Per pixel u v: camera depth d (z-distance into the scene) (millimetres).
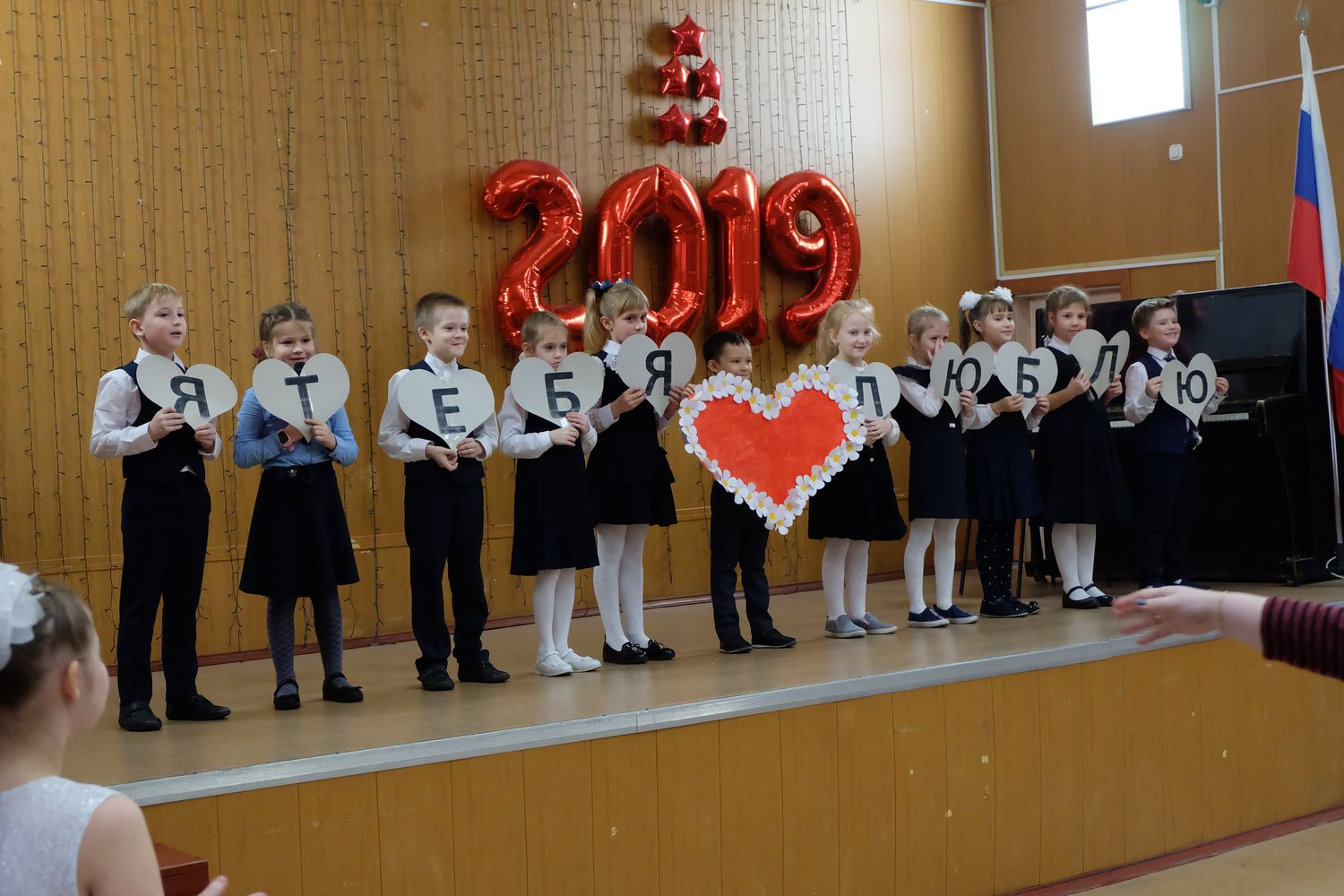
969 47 6988
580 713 3160
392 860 2832
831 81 6477
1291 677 4289
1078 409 4812
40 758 1348
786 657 3969
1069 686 3836
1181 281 6426
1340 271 5539
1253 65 6141
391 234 5250
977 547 4742
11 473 4496
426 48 5344
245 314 4938
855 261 6211
